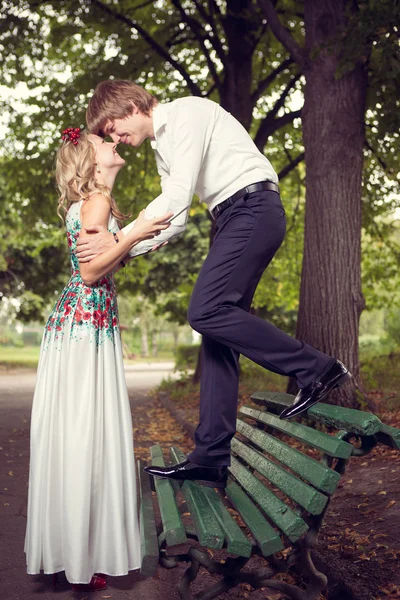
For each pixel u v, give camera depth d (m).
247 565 3.56
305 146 7.80
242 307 3.03
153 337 60.91
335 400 7.31
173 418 10.51
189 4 13.57
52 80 14.16
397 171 12.04
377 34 6.87
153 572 2.29
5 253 28.03
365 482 4.87
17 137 14.40
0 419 10.79
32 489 2.97
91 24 12.77
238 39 12.36
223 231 2.96
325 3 7.71
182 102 3.00
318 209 7.62
